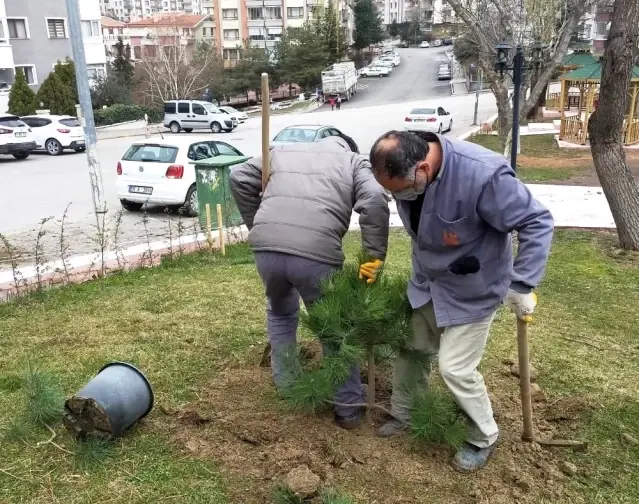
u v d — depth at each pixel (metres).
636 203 7.27
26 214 11.49
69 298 5.60
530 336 4.61
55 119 22.42
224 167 9.01
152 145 11.27
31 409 3.28
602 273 6.39
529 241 2.46
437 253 2.63
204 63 51.09
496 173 2.42
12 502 2.65
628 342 4.54
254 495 2.70
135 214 11.47
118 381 3.07
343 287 2.88
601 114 7.06
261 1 74.94
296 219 2.96
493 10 13.34
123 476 2.83
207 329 4.71
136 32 79.44
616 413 3.46
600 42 37.69
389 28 99.88
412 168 2.39
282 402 3.27
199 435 3.16
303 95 55.09
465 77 56.91
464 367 2.73
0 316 5.11
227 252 7.46
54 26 38.38
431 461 2.94
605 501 2.70
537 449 3.04
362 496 2.68
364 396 3.44
